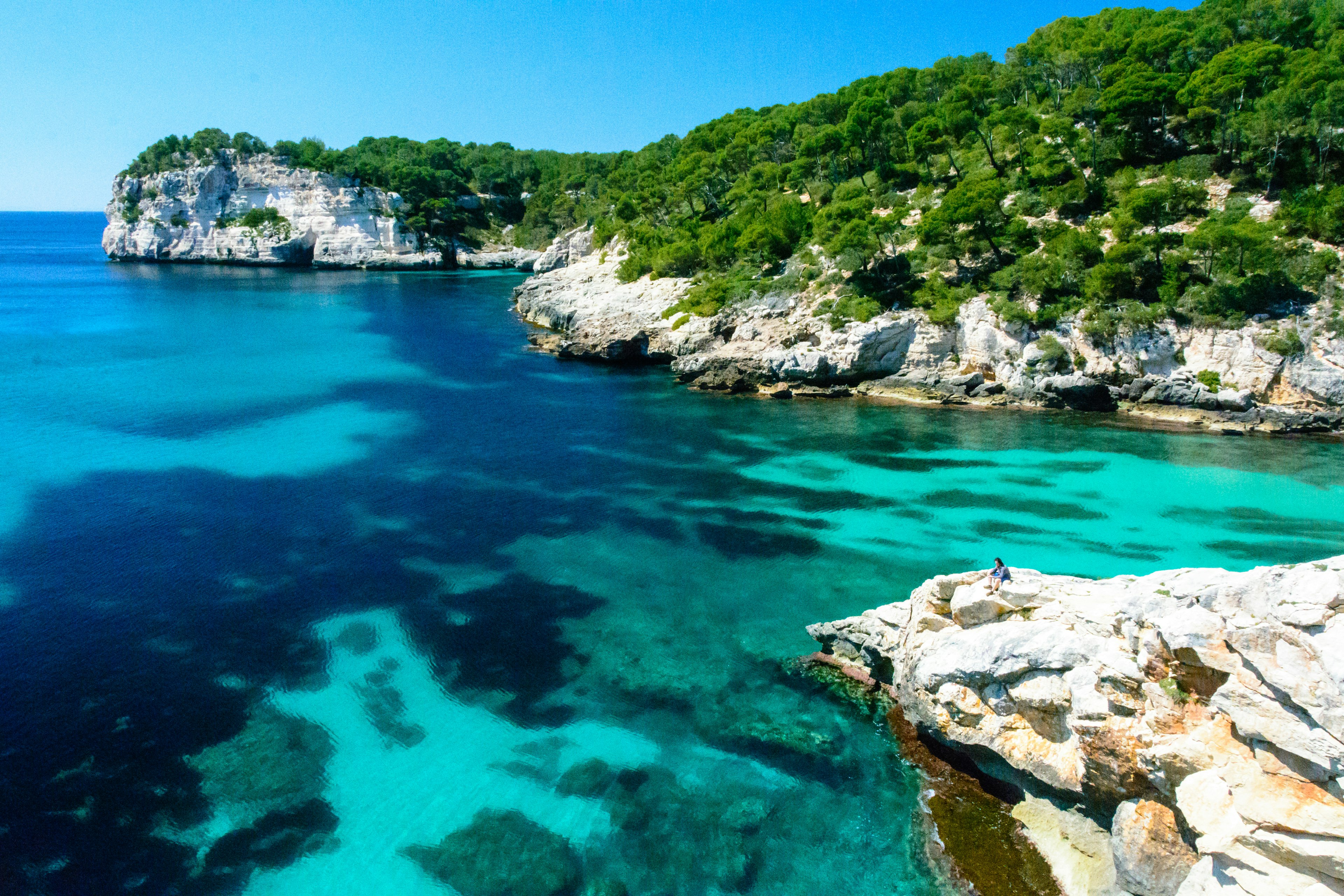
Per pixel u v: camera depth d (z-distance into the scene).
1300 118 71.62
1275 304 60.88
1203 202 72.88
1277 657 16.91
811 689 28.98
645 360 86.81
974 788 23.67
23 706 27.78
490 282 156.88
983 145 99.69
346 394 71.06
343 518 44.16
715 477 51.22
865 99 108.56
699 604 35.22
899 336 71.50
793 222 93.56
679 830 22.58
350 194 176.12
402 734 26.66
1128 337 63.59
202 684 29.17
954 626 25.02
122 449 54.72
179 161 188.12
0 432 57.53
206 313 113.50
